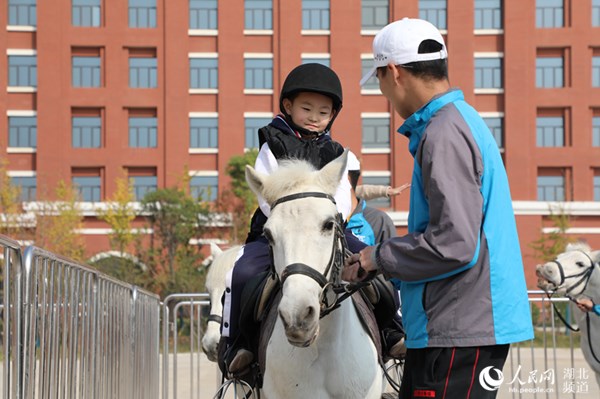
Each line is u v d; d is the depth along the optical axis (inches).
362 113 1926.7
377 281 207.9
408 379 157.6
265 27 1958.7
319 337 175.5
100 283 263.1
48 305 200.1
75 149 1919.3
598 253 434.9
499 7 1940.2
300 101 214.8
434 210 147.5
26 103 1927.9
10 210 1615.4
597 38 1930.4
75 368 227.1
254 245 219.5
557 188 1927.9
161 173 1930.4
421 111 158.1
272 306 197.2
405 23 162.2
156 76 1953.7
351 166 217.6
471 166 148.5
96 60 1952.5
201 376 613.0
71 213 1653.5
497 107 1927.9
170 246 1628.9
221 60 1942.7
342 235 172.1
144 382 361.1
